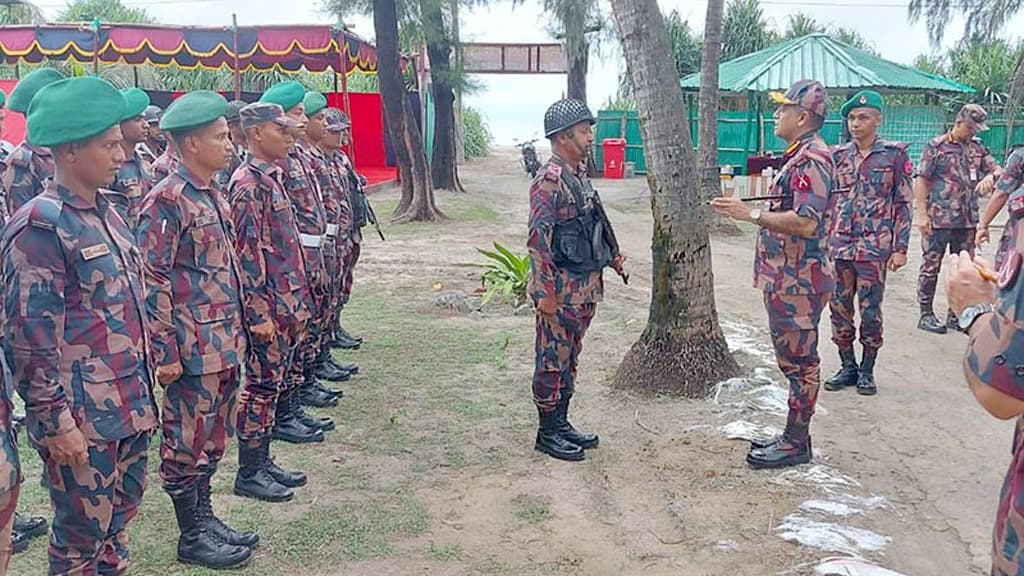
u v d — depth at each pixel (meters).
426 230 13.80
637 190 21.12
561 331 4.60
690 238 5.64
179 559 3.58
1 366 2.38
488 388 5.95
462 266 10.69
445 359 6.64
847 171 5.77
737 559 3.62
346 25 17.16
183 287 3.39
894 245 5.69
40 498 4.18
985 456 4.77
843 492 4.26
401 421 5.30
